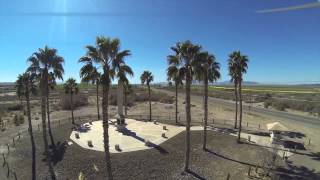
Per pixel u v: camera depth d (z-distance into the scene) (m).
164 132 41.16
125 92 63.12
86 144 34.94
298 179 25.55
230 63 37.28
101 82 21.52
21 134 45.16
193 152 32.34
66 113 72.25
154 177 25.95
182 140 36.81
